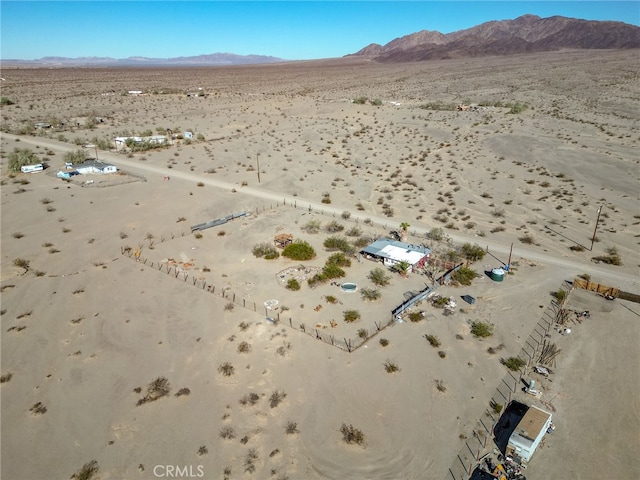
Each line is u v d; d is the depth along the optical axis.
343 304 35.34
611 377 27.98
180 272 40.25
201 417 24.48
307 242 47.22
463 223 53.75
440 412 25.03
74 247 45.09
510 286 39.03
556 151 79.38
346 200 61.56
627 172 68.19
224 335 31.36
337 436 23.45
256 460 21.94
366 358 29.25
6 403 25.39
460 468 21.56
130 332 31.67
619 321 33.97
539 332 32.47
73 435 23.34
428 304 35.75
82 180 67.62
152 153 85.38
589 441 23.19
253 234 49.28
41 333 31.38
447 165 76.38
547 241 48.75
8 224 49.97
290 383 27.00
